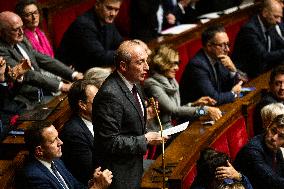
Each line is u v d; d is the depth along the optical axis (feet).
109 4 44.50
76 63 45.96
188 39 52.75
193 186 30.30
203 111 38.32
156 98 39.45
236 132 38.55
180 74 51.06
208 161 29.91
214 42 42.75
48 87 37.78
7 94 35.96
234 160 35.76
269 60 52.21
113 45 46.91
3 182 27.96
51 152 29.50
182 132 35.88
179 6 58.95
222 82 43.98
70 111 37.06
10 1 50.93
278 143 34.58
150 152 38.58
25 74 37.19
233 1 63.10
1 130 33.47
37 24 43.19
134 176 28.96
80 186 31.50
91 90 32.99
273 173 34.40
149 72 40.83
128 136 28.48
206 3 61.16
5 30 37.86
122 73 28.27
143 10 53.83
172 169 31.14
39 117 35.29
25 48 39.88
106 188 28.22
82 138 33.04
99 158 28.66
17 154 30.94
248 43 52.16
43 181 29.14
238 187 29.81
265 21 52.65
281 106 35.78
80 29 44.78
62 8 51.52
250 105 41.39
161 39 50.44
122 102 28.02
